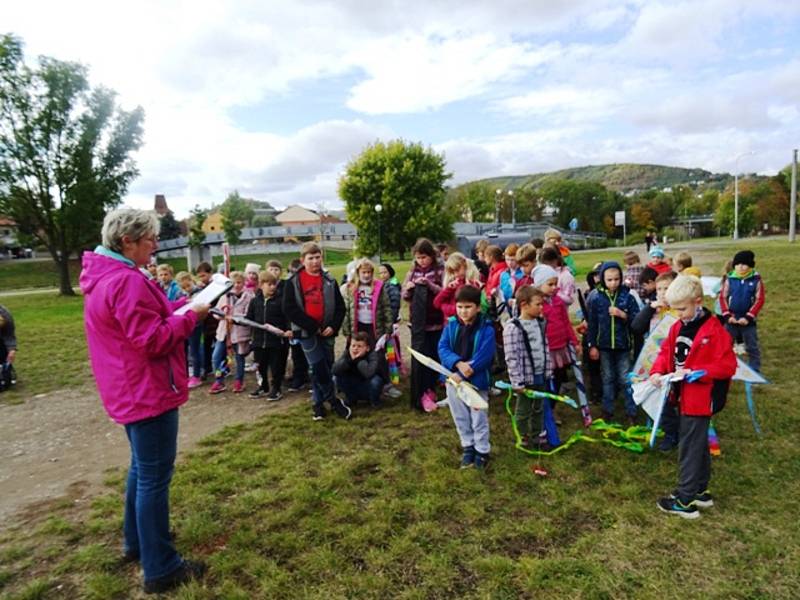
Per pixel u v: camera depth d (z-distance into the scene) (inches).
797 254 876.6
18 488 168.9
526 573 111.7
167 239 2716.5
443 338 169.6
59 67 1035.3
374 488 151.7
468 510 136.6
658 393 149.1
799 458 159.5
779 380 233.8
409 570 114.8
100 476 175.0
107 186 1122.7
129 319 101.4
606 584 107.4
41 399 280.1
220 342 266.5
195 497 149.2
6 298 1129.4
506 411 213.6
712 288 251.0
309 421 211.3
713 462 159.0
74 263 1925.4
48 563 123.9
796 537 121.0
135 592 112.0
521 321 175.3
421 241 230.2
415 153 1876.2
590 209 3821.4
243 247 2672.2
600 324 199.5
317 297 208.7
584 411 194.9
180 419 225.8
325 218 4308.6
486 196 3823.8
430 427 200.1
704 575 109.5
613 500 141.0
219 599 107.5
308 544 125.7
